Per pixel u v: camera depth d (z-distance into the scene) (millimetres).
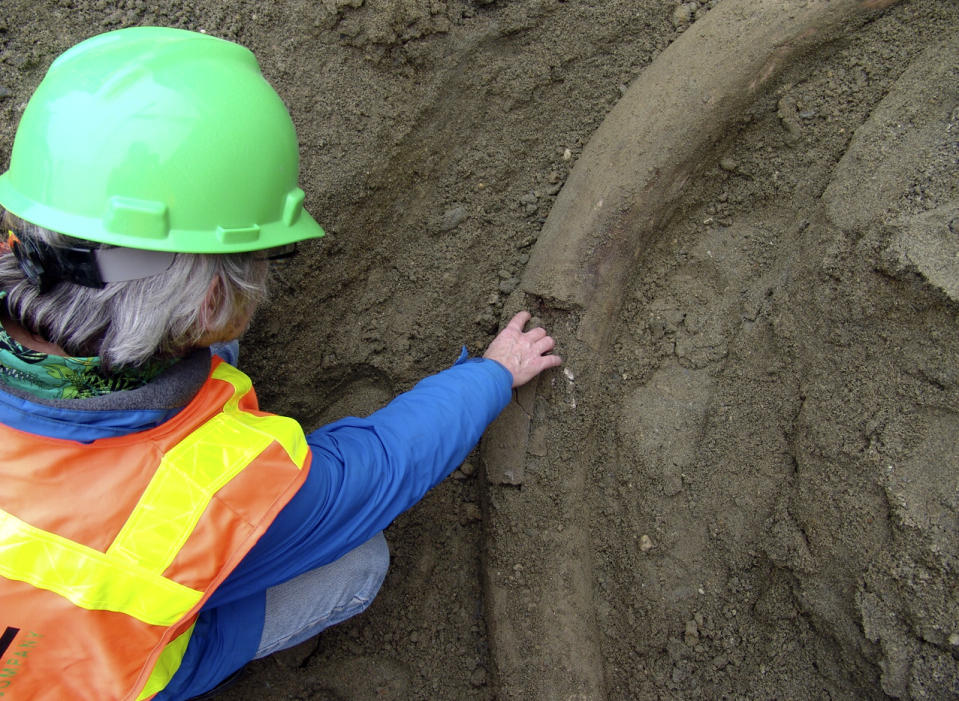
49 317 866
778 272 1565
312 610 1416
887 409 1326
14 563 854
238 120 946
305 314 1730
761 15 1546
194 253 906
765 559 1480
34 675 916
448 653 1742
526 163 1807
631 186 1584
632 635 1602
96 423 869
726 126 1584
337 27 1630
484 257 1821
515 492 1631
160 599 926
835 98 1542
